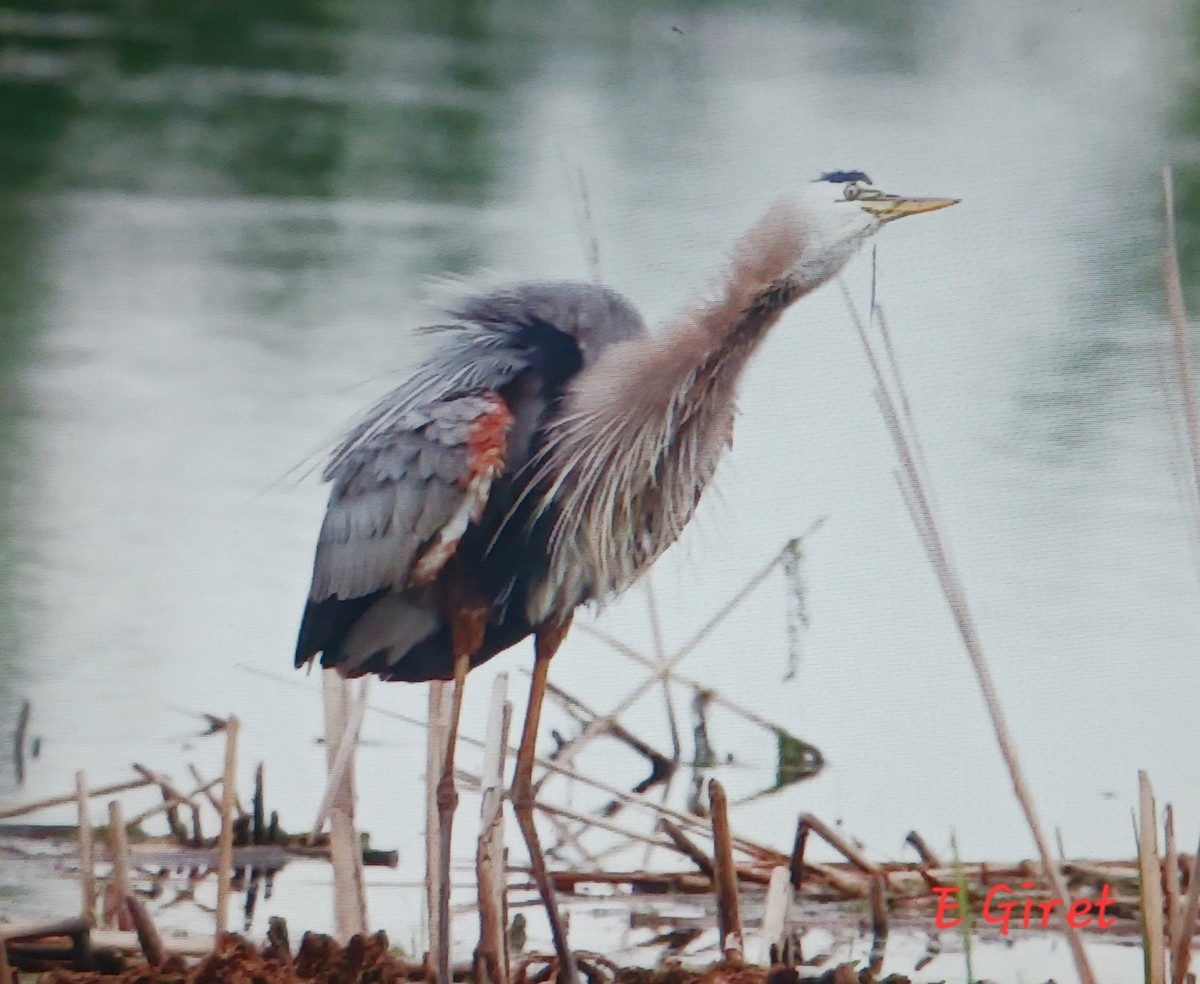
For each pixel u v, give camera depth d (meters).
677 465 8.80
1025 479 15.41
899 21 43.91
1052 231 25.42
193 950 7.92
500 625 8.85
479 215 28.06
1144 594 13.17
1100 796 10.62
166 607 13.03
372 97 36.94
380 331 21.41
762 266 8.66
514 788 8.27
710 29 42.97
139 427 17.34
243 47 41.34
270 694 11.98
